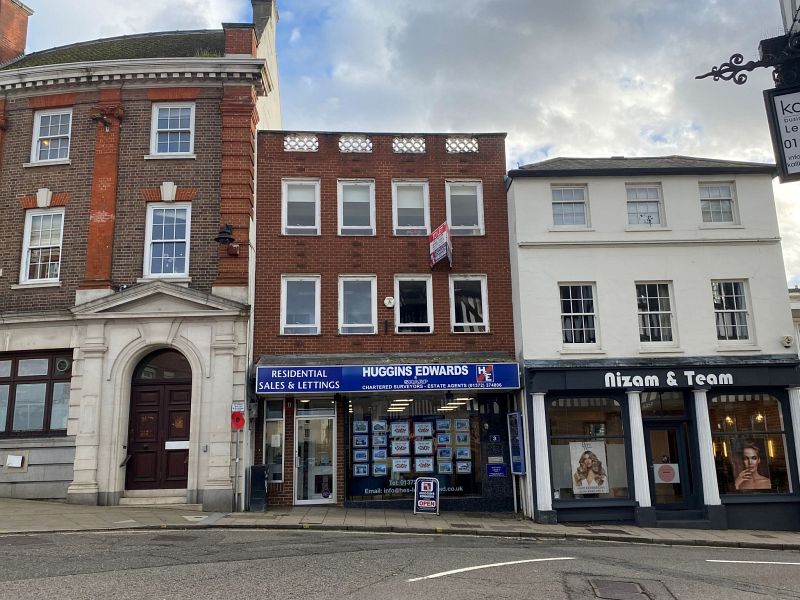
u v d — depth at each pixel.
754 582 9.36
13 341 17.56
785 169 7.02
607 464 17.70
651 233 18.81
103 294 17.53
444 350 18.84
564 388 17.59
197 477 16.53
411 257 19.28
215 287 17.62
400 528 14.53
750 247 18.89
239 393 16.94
